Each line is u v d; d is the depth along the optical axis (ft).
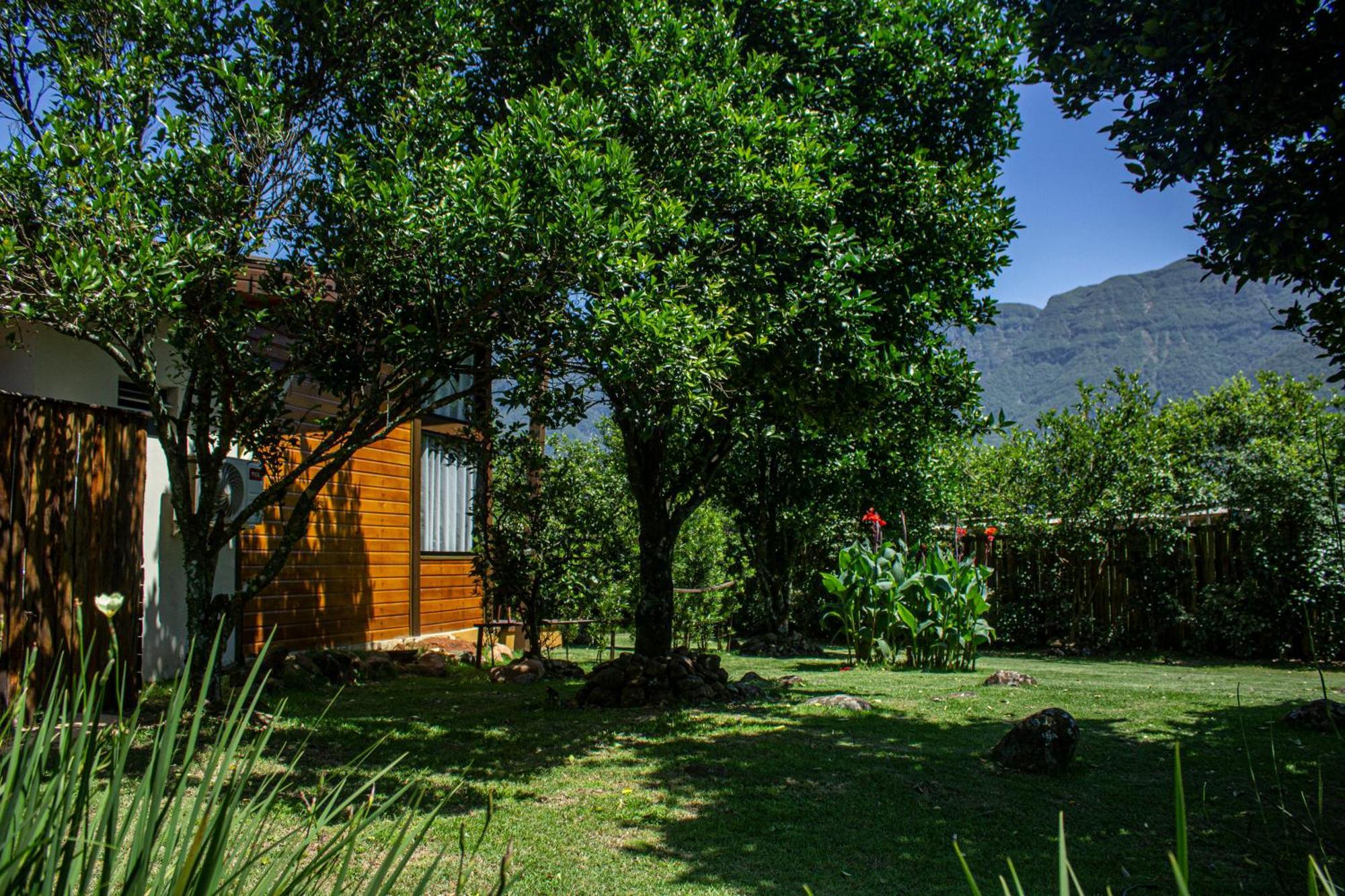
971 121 27.55
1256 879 11.30
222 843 2.94
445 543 39.19
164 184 16.51
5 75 18.21
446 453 31.58
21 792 3.02
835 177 22.53
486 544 33.81
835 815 14.03
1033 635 45.52
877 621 36.42
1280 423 60.23
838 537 48.32
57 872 3.01
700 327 18.07
